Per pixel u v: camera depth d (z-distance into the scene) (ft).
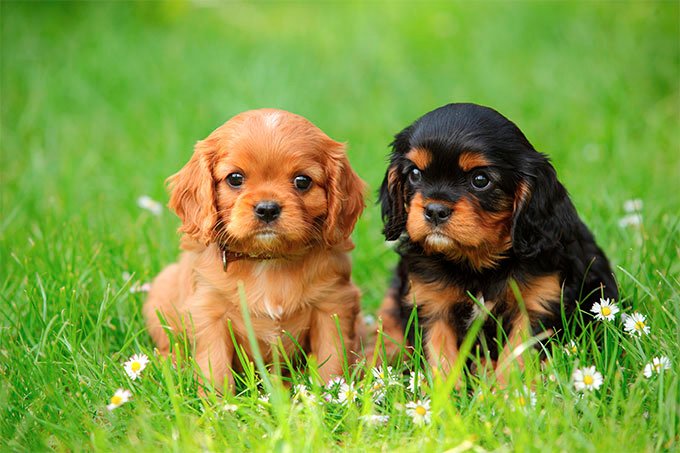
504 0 47.19
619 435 11.62
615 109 30.78
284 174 14.33
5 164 27.45
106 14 44.29
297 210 14.10
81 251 18.48
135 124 31.17
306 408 12.25
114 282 17.58
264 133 14.35
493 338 15.17
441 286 15.08
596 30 39.24
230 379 14.99
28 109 31.63
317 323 15.26
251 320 15.11
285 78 34.96
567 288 14.88
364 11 50.62
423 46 41.75
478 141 14.17
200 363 14.93
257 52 40.16
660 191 23.04
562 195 15.03
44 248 18.39
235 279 14.89
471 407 12.29
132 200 23.57
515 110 32.17
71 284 16.29
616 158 25.98
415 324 14.73
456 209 13.93
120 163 27.22
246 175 14.37
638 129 29.19
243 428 12.48
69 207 22.84
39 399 13.10
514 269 14.74
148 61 37.99
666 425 11.63
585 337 14.16
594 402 12.30
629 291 16.74
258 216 13.84
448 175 14.30
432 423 11.80
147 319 16.75
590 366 13.44
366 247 20.25
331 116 32.32
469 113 14.62
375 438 12.07
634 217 19.51
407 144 15.06
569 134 28.73
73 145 29.48
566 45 38.70
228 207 14.53
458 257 14.87
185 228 15.26
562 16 42.50
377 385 13.28
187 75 36.27
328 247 14.94
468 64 38.45
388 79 36.88
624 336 14.33
